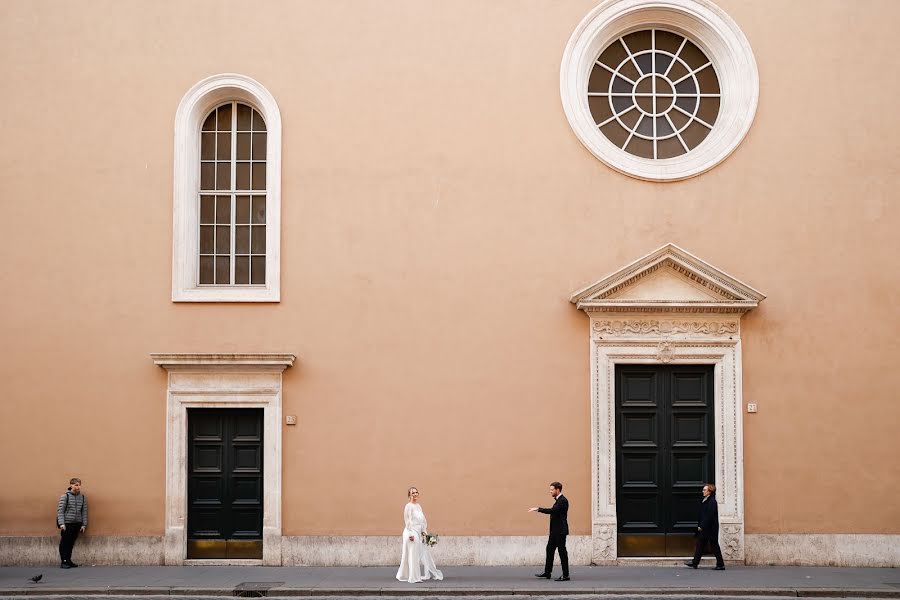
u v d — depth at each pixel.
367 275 16.53
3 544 16.17
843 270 16.58
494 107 16.73
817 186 16.67
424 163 16.67
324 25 16.84
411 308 16.48
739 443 16.30
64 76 16.78
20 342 16.45
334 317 16.47
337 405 16.38
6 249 16.56
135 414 16.33
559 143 16.69
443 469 16.30
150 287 16.48
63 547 15.78
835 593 14.00
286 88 16.77
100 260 16.53
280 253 16.53
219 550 16.33
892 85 16.78
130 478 16.25
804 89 16.81
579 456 16.31
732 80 16.95
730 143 16.66
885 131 16.73
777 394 16.42
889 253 16.61
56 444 16.30
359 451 16.31
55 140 16.70
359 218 16.61
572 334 16.45
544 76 16.78
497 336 16.45
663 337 16.42
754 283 16.55
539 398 16.38
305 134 16.70
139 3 16.86
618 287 16.30
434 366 16.41
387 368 16.41
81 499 15.99
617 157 16.70
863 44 16.84
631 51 17.45
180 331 16.44
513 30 16.83
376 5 16.88
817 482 16.33
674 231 16.61
